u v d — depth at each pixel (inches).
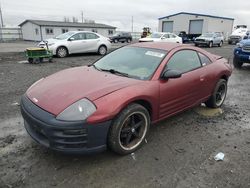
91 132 107.7
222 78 201.0
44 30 1651.1
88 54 623.2
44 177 107.1
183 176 111.1
